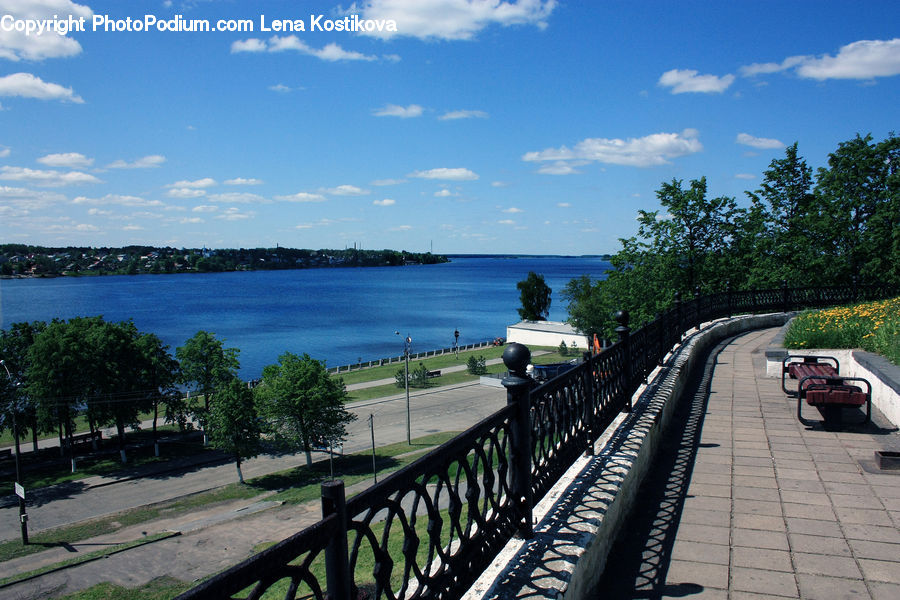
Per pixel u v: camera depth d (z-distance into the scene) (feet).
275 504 99.25
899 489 16.83
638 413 21.52
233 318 446.19
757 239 109.29
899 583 11.91
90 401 137.39
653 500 16.87
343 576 6.00
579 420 16.44
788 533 14.37
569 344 266.98
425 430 139.03
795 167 112.27
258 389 121.70
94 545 86.99
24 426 143.13
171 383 154.61
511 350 11.62
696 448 21.53
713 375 34.99
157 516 98.68
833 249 104.73
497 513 10.56
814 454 20.17
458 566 8.96
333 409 121.60
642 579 12.47
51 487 117.80
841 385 23.97
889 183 102.27
